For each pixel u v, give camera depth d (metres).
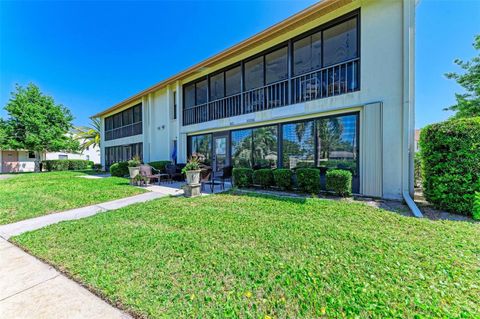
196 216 4.57
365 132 6.05
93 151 30.88
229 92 10.23
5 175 17.61
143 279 2.41
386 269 2.47
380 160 5.78
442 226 3.78
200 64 10.03
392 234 3.44
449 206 4.59
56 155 26.73
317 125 7.16
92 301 2.14
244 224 4.00
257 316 1.85
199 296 2.12
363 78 6.16
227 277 2.41
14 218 5.14
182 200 6.14
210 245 3.19
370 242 3.15
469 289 2.14
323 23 6.86
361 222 3.99
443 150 4.68
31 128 20.06
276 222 4.05
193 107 11.47
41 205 6.18
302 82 7.54
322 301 2.00
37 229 4.30
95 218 4.75
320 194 6.31
